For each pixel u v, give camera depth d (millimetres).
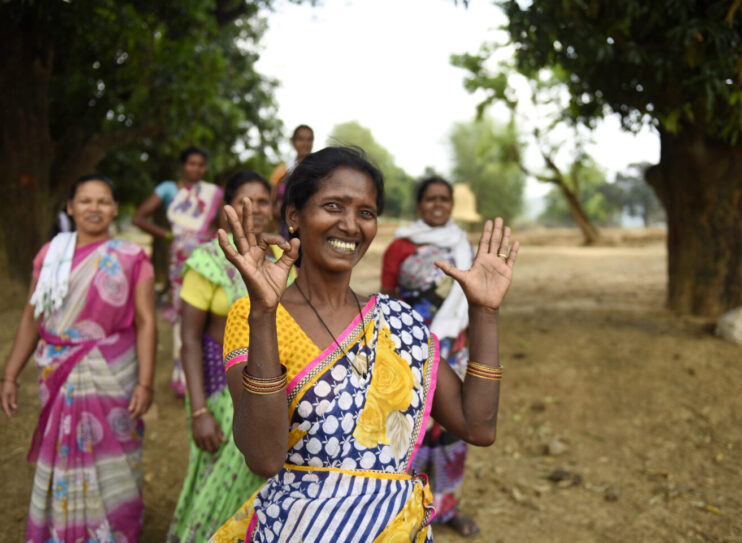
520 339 6559
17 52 7574
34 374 5379
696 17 4969
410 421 1605
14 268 7504
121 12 7496
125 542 2793
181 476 3936
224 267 2619
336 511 1483
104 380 2746
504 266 1761
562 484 3975
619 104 6355
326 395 1509
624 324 7031
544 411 5012
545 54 4527
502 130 23328
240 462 2307
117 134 9023
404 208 60000
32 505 2684
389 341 1634
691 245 7293
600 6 4805
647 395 5102
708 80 4691
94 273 2736
